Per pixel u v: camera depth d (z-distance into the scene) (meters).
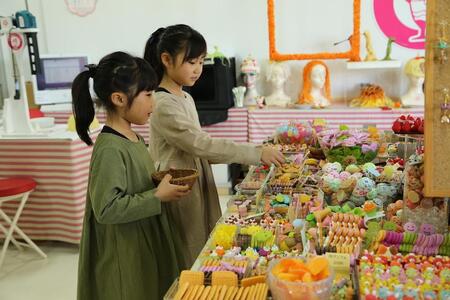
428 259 1.19
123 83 1.44
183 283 1.13
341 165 2.03
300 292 0.95
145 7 4.29
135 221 1.54
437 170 1.15
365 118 3.73
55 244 3.22
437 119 1.12
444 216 1.31
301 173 1.99
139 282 1.53
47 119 3.21
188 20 4.24
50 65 4.00
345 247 1.25
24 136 2.91
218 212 2.06
